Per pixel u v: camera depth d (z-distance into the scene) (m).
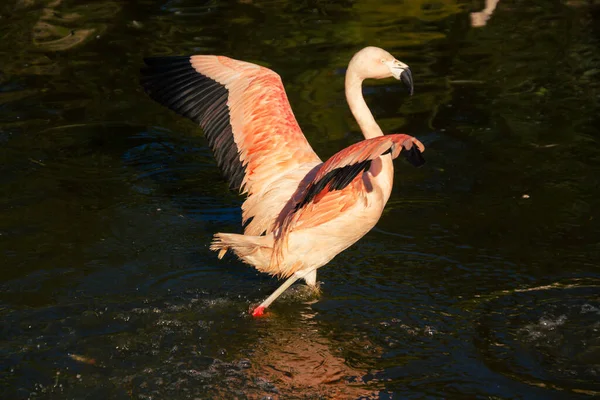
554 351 8.59
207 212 11.65
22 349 8.49
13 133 13.41
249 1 19.02
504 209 11.53
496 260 10.36
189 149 13.48
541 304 9.42
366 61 9.60
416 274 10.14
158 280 9.98
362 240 10.95
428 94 14.84
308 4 18.80
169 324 9.08
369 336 8.91
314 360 8.46
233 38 16.81
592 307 9.32
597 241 10.67
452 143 13.28
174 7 18.62
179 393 7.86
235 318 9.27
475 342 8.76
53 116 14.05
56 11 18.12
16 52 16.16
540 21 17.77
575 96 14.56
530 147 13.10
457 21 17.89
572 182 12.12
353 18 18.02
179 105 10.06
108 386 7.94
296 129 9.55
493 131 13.59
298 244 8.89
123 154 13.12
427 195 12.00
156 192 12.11
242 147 9.51
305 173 9.20
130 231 11.02
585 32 17.09
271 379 8.10
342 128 13.63
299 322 9.20
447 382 8.06
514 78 15.28
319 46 16.53
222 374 8.17
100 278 9.94
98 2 18.73
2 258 10.20
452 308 9.41
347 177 7.12
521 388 7.94
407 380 8.10
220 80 9.92
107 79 15.30
